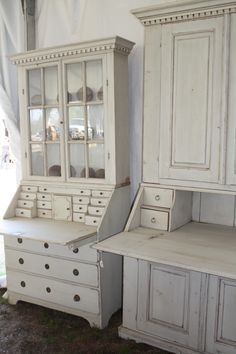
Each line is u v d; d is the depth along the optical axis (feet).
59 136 8.21
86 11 8.66
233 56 5.86
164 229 7.12
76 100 7.96
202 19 6.06
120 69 7.52
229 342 5.89
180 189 6.70
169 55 6.43
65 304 7.80
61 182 8.24
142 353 6.56
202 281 5.97
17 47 9.48
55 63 7.95
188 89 6.32
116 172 7.65
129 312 6.94
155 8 6.27
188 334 6.25
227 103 5.98
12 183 13.37
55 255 7.75
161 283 6.44
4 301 8.78
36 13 9.36
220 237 6.81
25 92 8.52
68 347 6.95
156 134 6.79
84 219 7.84
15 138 9.71
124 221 8.02
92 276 7.36
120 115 7.65
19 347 6.98
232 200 7.50
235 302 5.75
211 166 6.27
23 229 7.42
